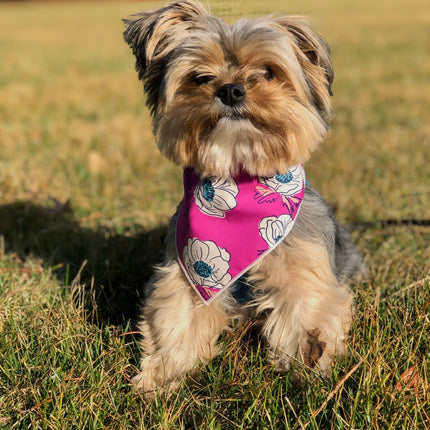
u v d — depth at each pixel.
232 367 0.88
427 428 0.80
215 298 0.92
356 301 0.97
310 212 0.92
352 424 0.79
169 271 0.92
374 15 8.15
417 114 2.35
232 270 0.89
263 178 0.90
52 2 15.76
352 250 1.07
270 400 0.83
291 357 0.87
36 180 1.44
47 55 4.84
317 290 0.89
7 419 0.82
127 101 2.76
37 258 1.13
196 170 0.91
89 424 0.81
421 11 8.62
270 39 0.88
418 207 1.30
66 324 0.93
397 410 0.81
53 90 3.05
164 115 0.90
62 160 1.66
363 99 2.74
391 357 0.86
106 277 1.06
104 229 1.24
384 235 1.20
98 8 12.57
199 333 0.91
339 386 0.81
